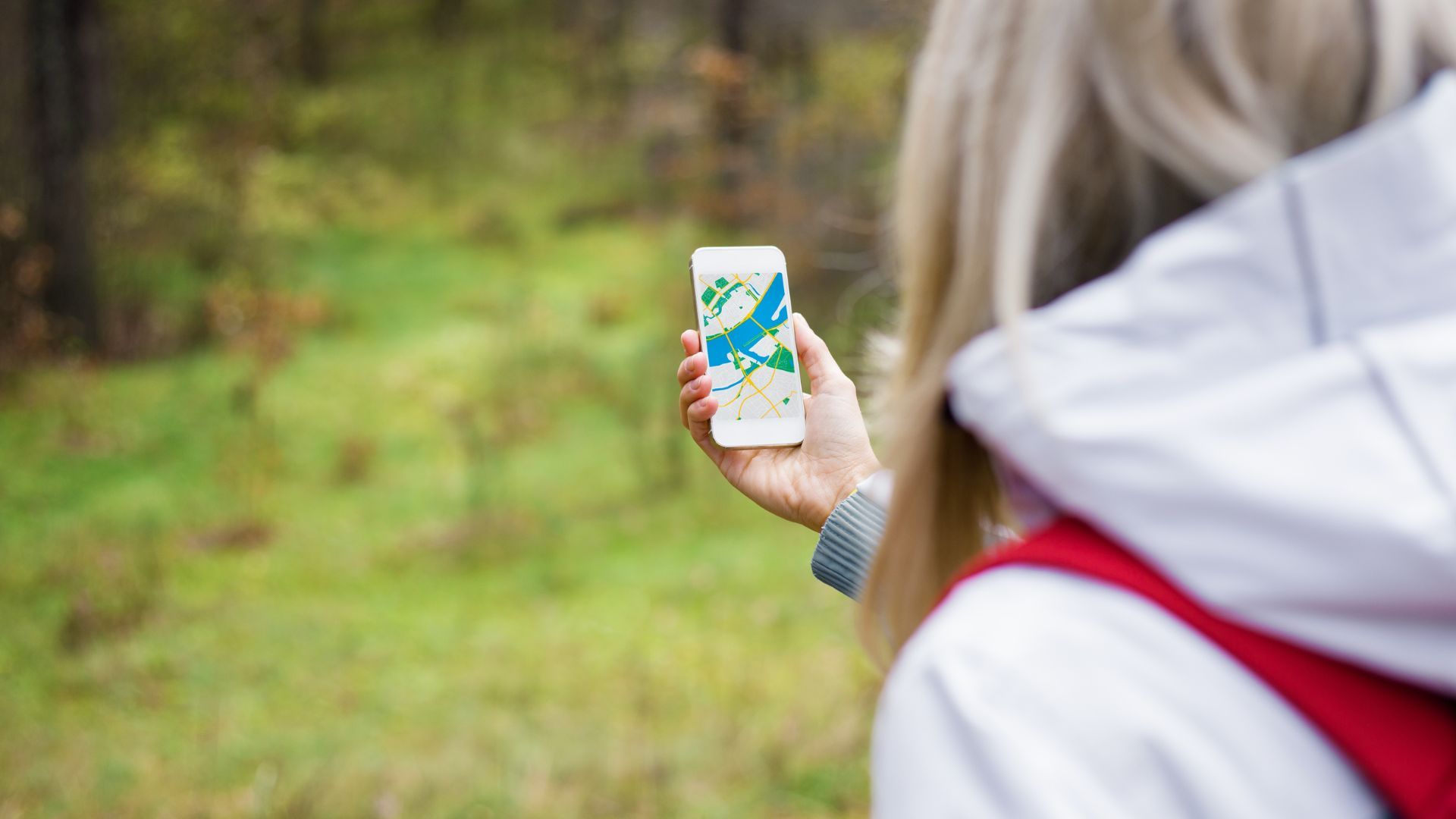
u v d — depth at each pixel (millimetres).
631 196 16234
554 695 5461
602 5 21234
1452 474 474
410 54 21422
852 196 10930
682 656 5801
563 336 11289
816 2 14102
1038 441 533
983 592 567
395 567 7180
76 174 11281
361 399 10055
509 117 19234
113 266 12125
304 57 20172
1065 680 518
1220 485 494
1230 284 519
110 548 7324
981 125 610
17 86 12266
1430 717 508
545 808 4402
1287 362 509
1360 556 476
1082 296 544
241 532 7520
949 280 640
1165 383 519
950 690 530
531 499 8094
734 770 4609
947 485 667
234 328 11281
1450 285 499
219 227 13594
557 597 6695
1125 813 495
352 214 15578
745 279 1397
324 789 4598
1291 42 555
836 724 4871
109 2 15406
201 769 4859
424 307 12602
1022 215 573
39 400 9875
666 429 9023
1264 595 495
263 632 6293
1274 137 552
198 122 15984
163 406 9844
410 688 5629
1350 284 509
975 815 501
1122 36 569
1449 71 560
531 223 15648
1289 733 510
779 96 13406
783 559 7078
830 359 1383
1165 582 527
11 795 4645
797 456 1358
